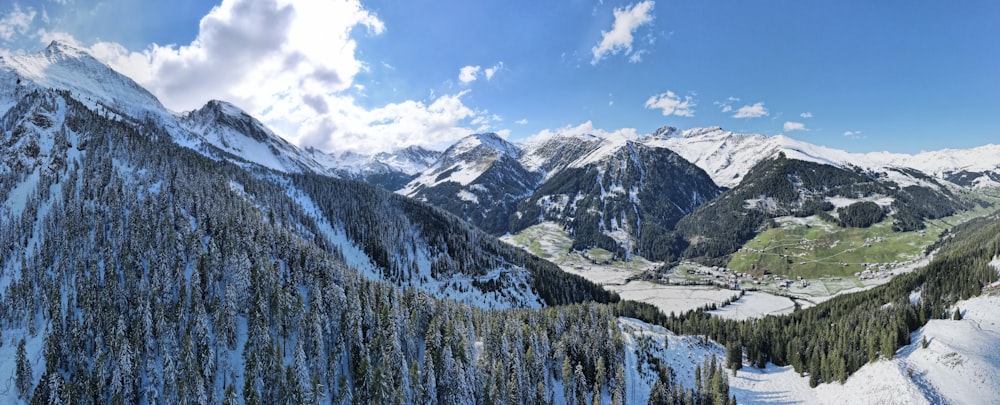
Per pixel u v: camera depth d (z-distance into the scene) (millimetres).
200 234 157000
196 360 113562
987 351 140500
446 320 147750
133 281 141250
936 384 134750
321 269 158625
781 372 177375
